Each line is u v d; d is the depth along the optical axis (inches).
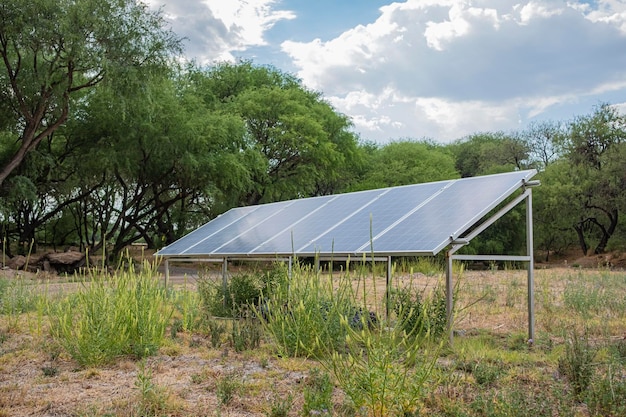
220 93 1814.7
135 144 1277.1
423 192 415.8
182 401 217.8
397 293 365.4
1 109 1171.9
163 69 1098.1
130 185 1521.9
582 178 1863.9
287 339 303.6
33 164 1239.5
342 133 1871.3
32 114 1168.2
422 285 629.9
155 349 308.8
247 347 320.5
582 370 230.5
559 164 2018.9
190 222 1582.2
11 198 1164.5
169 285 563.8
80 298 330.6
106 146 1291.8
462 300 544.4
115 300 321.7
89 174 1348.4
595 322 410.0
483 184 377.4
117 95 1072.8
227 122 1378.0
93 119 1306.6
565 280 748.6
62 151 1405.0
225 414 204.1
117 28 1026.7
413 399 198.1
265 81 1887.3
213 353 307.3
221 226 595.5
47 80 1036.5
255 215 585.6
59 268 1106.1
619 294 550.3
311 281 330.0
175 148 1279.5
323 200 523.5
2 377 264.1
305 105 1800.0
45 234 1840.6
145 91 1077.1
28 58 1107.9
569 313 466.0
